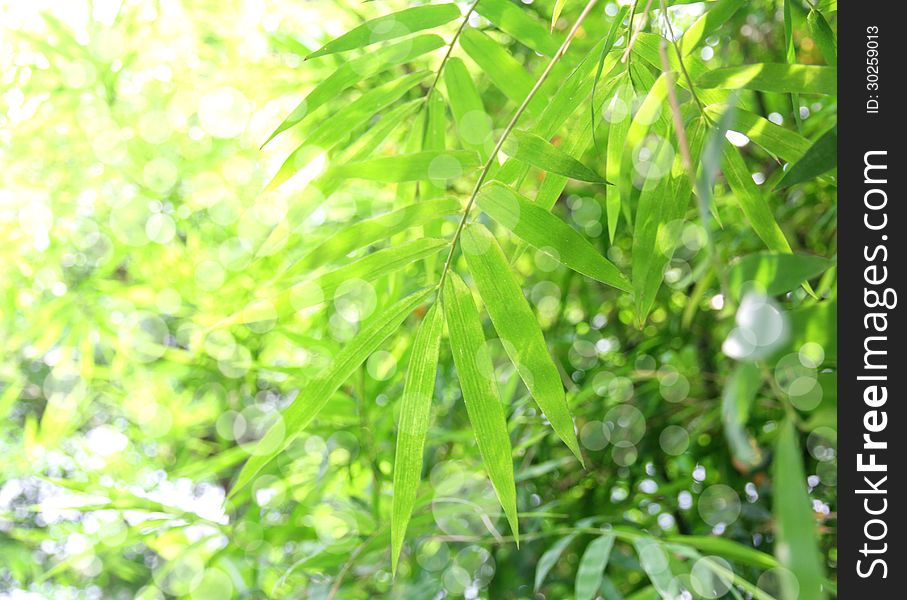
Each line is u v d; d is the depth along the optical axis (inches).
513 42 49.5
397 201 29.7
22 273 56.3
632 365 46.3
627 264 48.7
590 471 45.0
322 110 49.9
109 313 55.2
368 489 45.5
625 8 21.7
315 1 54.4
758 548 40.4
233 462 44.4
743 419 12.8
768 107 37.9
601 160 46.4
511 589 41.7
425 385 21.8
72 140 55.7
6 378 61.2
